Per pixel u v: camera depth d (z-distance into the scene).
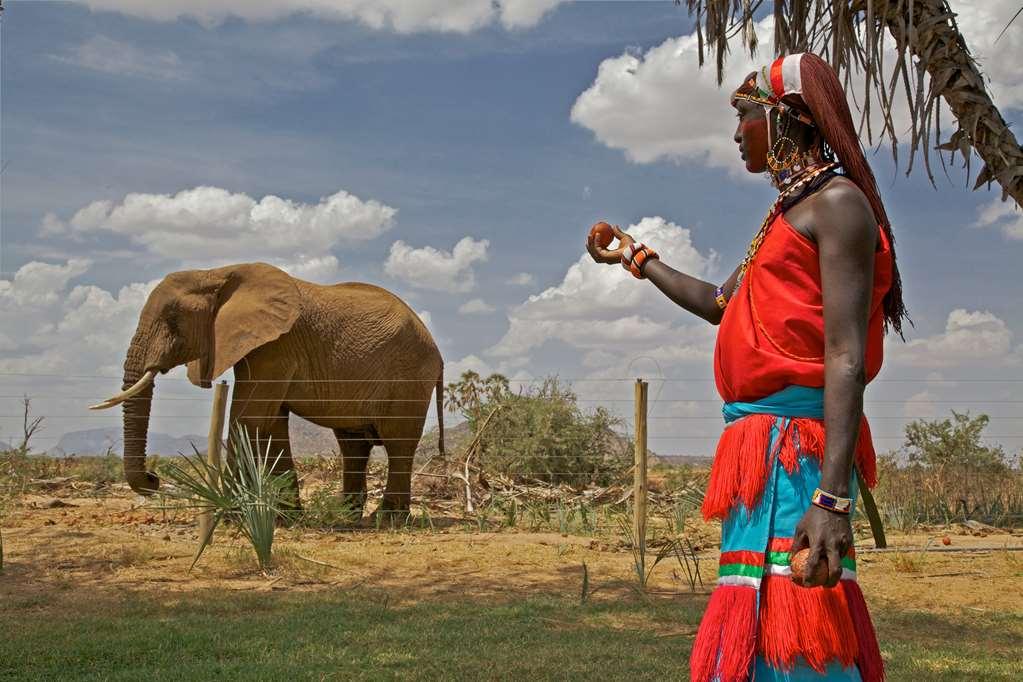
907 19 5.32
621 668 5.48
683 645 6.07
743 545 2.54
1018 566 9.11
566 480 15.79
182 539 9.94
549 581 8.37
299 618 6.72
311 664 5.50
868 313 2.50
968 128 5.12
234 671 5.34
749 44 6.91
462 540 10.30
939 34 5.19
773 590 2.48
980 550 9.81
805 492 2.52
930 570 9.02
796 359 2.55
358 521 12.21
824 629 2.42
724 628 2.51
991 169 5.19
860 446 2.66
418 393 12.51
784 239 2.59
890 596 7.94
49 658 5.59
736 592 2.52
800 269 2.57
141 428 11.74
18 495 13.49
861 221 2.51
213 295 12.04
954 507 13.09
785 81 2.70
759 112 2.77
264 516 8.61
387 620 6.76
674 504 13.27
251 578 8.31
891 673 5.50
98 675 5.26
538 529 11.69
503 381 16.48
